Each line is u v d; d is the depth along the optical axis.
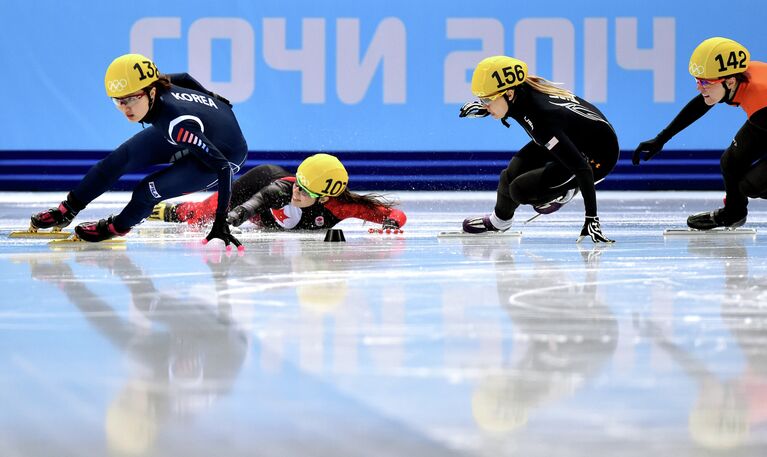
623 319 10.60
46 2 41.56
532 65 42.03
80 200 19.94
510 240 20.55
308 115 42.16
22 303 11.78
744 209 21.56
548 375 8.00
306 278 14.09
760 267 15.35
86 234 19.34
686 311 11.14
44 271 14.95
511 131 42.72
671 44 42.03
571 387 7.61
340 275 14.45
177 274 14.56
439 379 7.88
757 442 6.21
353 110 42.22
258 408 7.02
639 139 42.44
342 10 41.84
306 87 42.06
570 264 15.88
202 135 17.69
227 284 13.47
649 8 41.88
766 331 9.91
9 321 10.55
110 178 19.80
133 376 7.99
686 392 7.45
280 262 16.20
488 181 42.75
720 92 19.97
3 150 42.06
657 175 42.69
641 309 11.27
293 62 41.91
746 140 20.38
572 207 32.69
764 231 22.62
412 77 42.19
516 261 16.36
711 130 42.62
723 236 21.22
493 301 11.88
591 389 7.55
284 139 42.19
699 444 6.18
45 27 41.72
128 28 41.72
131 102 17.41
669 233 21.62
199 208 23.44
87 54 41.84
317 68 42.00
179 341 9.42
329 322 10.44
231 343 9.32
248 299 12.09
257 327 10.16
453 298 12.12
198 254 17.52
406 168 42.50
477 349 9.02
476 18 41.94
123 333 9.84
